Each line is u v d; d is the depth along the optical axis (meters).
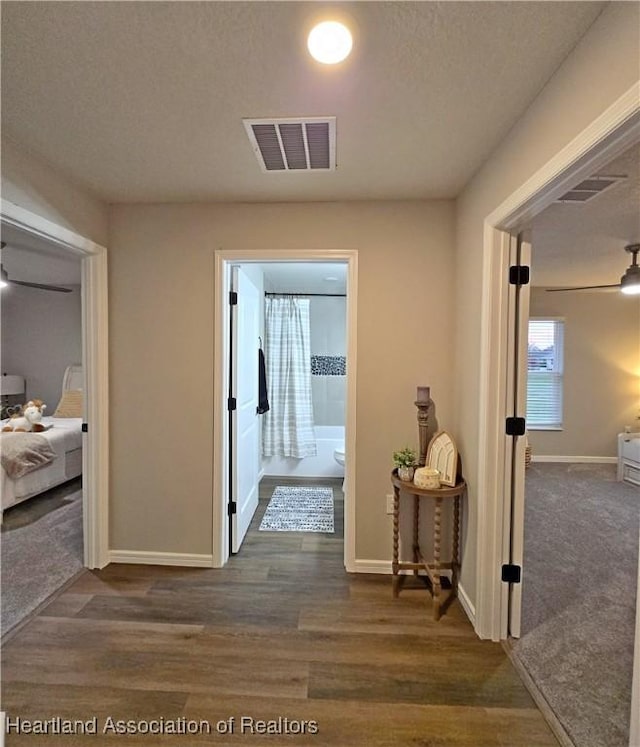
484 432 1.95
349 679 1.68
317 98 1.53
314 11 1.14
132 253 2.57
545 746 1.41
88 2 1.10
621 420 5.51
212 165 2.06
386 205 2.48
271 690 1.62
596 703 1.58
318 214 2.51
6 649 1.84
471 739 1.43
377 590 2.36
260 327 4.11
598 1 1.09
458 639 1.94
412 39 1.24
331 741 1.42
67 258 4.12
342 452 4.24
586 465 5.41
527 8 1.12
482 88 1.46
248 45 1.26
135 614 2.10
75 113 1.63
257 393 3.57
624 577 2.53
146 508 2.63
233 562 2.67
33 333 5.73
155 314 2.59
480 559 1.97
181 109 1.60
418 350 2.51
